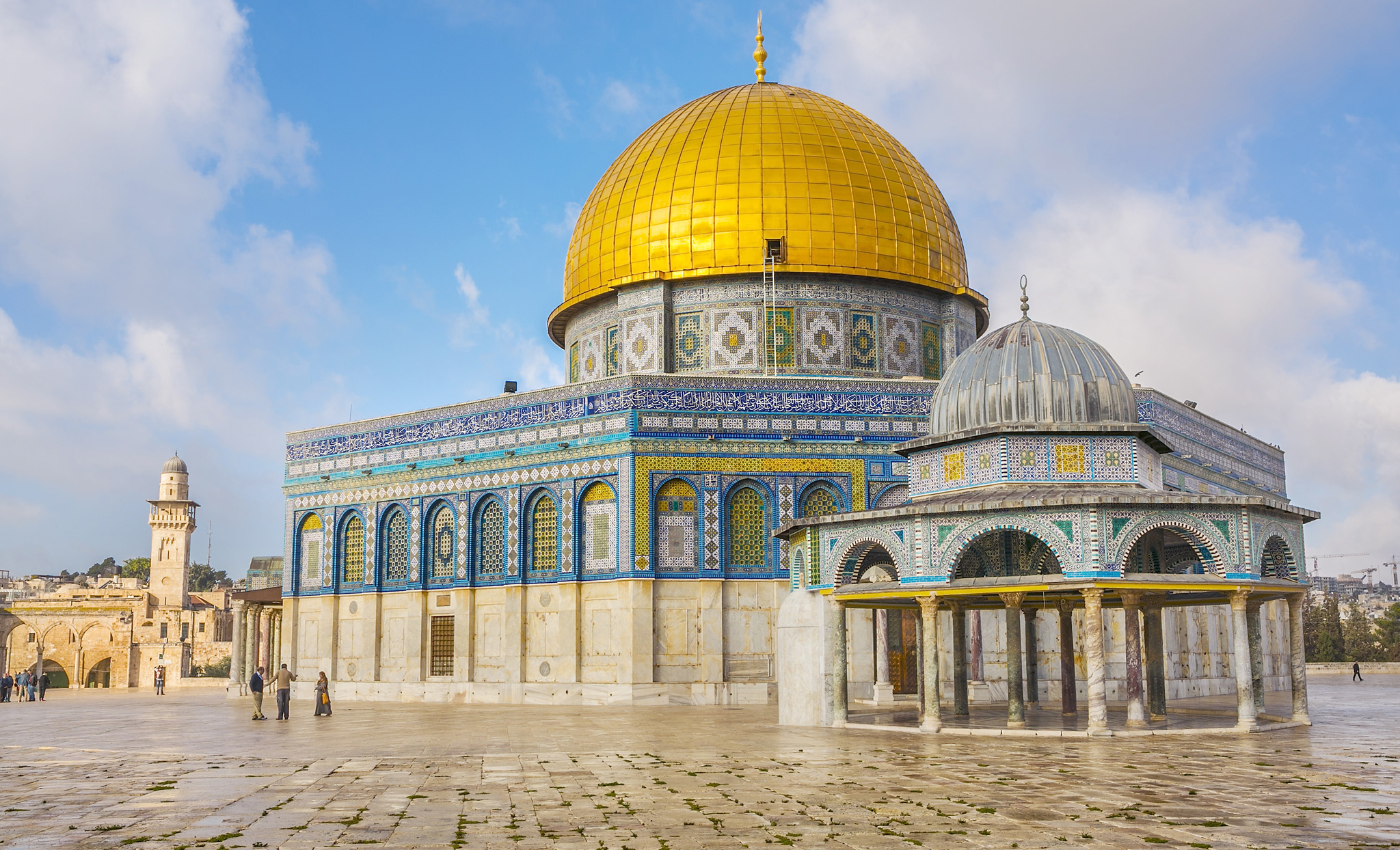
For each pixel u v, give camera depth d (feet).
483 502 130.62
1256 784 51.21
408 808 46.39
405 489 136.46
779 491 120.67
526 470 127.24
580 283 146.10
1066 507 75.00
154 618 294.46
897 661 120.67
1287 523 81.10
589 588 121.49
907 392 124.06
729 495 120.37
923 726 78.13
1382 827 40.86
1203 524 76.13
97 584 466.70
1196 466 140.77
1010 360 83.97
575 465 123.13
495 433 130.31
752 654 118.21
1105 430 80.07
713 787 51.49
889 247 138.00
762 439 121.19
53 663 290.76
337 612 140.67
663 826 41.75
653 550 118.11
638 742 73.00
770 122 142.00
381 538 138.10
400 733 83.20
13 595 369.71
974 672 118.11
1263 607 150.00
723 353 135.95
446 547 132.98
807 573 87.04
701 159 139.54
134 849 38.40
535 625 124.98
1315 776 54.03
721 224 136.05
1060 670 111.86
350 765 61.87
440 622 132.16
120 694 197.88
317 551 144.15
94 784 55.47
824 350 135.85
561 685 121.19
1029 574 89.35
